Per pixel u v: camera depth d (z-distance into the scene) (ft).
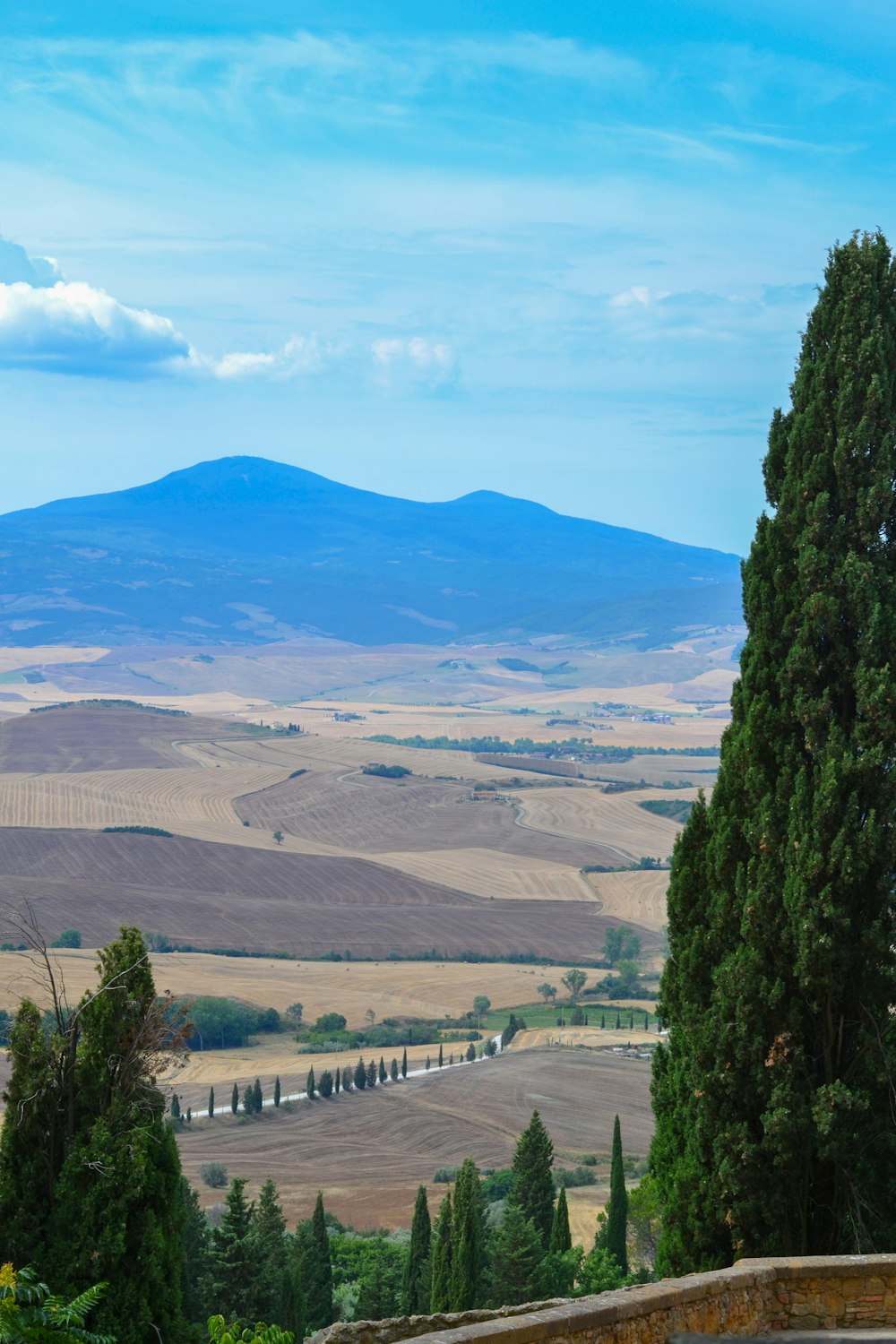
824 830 79.51
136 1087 88.02
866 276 86.84
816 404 86.63
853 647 82.64
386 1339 48.70
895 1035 79.66
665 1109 87.04
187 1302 226.17
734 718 87.92
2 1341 51.55
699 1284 45.73
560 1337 40.83
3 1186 85.46
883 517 83.66
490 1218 347.15
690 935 86.43
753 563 88.38
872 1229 77.30
